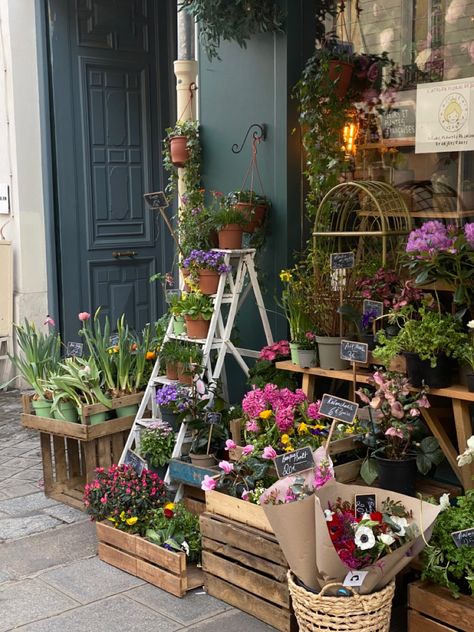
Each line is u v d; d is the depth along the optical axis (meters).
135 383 4.40
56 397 4.16
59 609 3.14
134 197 6.55
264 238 4.46
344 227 4.23
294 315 3.83
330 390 4.14
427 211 4.02
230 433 3.87
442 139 3.92
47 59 6.12
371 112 4.18
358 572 2.49
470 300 3.29
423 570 2.74
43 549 3.70
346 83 4.16
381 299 3.59
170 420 4.07
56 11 6.05
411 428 3.05
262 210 4.41
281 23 4.22
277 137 4.37
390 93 4.09
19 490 4.50
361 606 2.51
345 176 4.21
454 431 3.59
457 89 3.84
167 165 5.07
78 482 4.37
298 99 4.31
